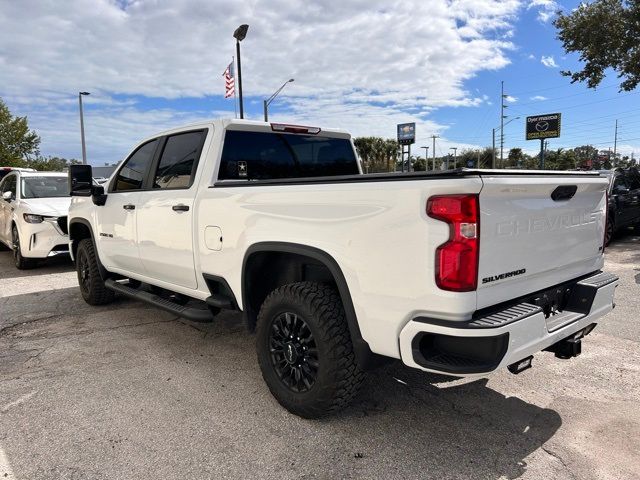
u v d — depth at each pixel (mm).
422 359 2457
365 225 2629
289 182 3068
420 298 2426
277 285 3604
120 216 4859
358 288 2703
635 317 5188
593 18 15844
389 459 2721
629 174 12016
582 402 3350
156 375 3869
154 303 4418
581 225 3170
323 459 2727
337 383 2912
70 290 6898
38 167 38531
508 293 2590
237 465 2678
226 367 4020
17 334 4949
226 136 3971
